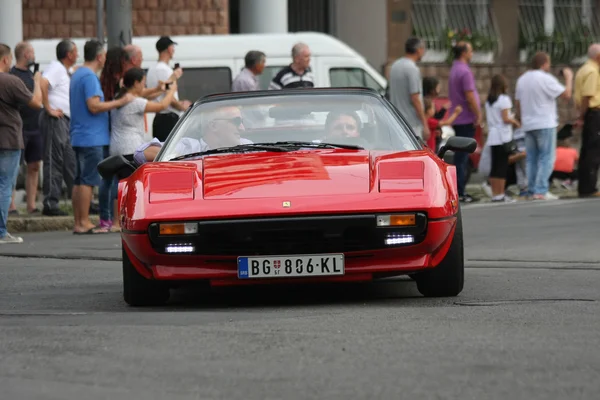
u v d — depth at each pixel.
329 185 15.09
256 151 16.72
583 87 37.16
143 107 28.44
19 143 26.95
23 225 31.33
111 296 17.14
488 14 58.94
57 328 13.11
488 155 35.88
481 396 9.39
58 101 32.88
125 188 15.86
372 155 16.17
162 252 15.01
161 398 9.57
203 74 37.25
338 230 14.70
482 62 58.41
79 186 29.05
